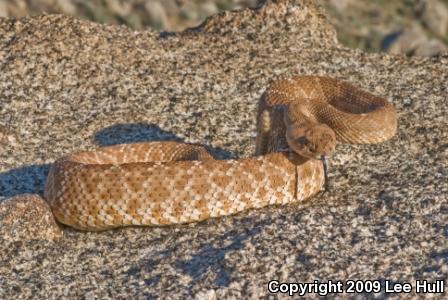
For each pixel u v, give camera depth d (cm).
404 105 2242
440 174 1884
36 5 3553
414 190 1791
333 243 1598
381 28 3462
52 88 2284
